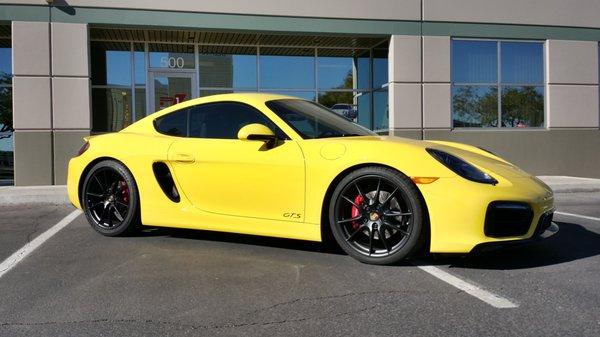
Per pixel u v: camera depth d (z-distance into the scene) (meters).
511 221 3.84
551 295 3.45
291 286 3.63
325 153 4.16
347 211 4.18
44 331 2.90
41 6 9.58
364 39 11.40
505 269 4.03
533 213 3.94
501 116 11.62
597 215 6.72
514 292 3.51
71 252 4.60
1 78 10.92
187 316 3.11
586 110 11.89
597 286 3.63
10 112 10.98
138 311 3.19
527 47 11.73
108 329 2.92
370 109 12.45
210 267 4.09
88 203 5.20
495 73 11.57
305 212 4.19
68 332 2.88
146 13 9.93
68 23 9.68
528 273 3.93
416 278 3.79
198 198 4.63
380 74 12.02
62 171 9.71
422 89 11.03
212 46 11.76
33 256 4.48
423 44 11.02
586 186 9.56
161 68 11.52
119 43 11.32
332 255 4.41
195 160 4.58
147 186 4.86
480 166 4.11
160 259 4.33
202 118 4.85
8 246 4.86
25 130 9.59
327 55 12.34
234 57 11.91
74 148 9.76
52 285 3.68
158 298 3.41
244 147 4.45
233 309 3.21
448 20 11.10
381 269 4.01
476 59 11.48
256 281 3.74
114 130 11.28
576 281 3.74
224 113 4.75
